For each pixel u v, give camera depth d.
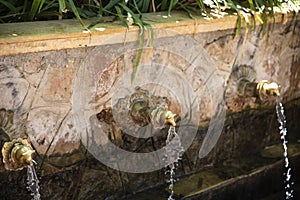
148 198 2.26
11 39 1.72
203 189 2.34
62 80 1.92
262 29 2.48
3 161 1.85
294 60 2.76
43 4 2.07
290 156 2.72
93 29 1.93
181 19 2.18
